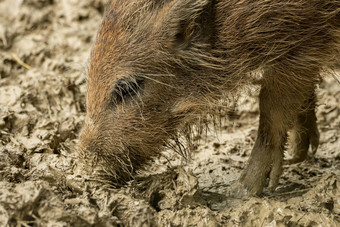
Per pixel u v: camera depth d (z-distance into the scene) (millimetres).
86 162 19453
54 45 34438
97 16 38625
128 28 18750
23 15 37594
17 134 23531
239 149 25766
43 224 16547
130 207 18312
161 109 19375
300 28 19203
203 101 19797
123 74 18844
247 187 21328
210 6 18812
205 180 22844
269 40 19312
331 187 19891
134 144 19453
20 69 31484
